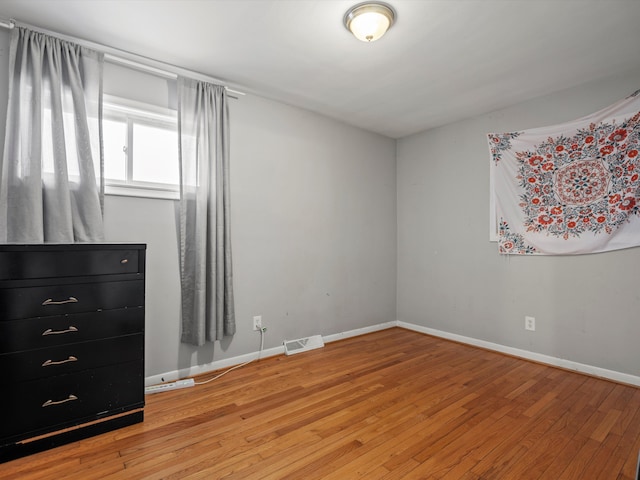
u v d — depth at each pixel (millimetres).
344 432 1791
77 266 1743
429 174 3832
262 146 2992
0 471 1466
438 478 1448
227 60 2381
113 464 1522
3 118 1918
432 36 2074
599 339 2609
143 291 1944
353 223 3727
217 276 2588
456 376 2576
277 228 3092
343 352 3160
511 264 3125
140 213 2375
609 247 2555
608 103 2588
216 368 2682
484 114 3350
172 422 1888
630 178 2447
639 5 1777
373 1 1746
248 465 1521
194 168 2537
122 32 2041
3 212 1847
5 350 1549
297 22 1949
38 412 1614
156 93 2447
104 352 1805
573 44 2152
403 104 3146
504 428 1840
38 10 1832
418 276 3934
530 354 2979
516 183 3068
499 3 1769
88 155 2070
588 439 1742
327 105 3182
